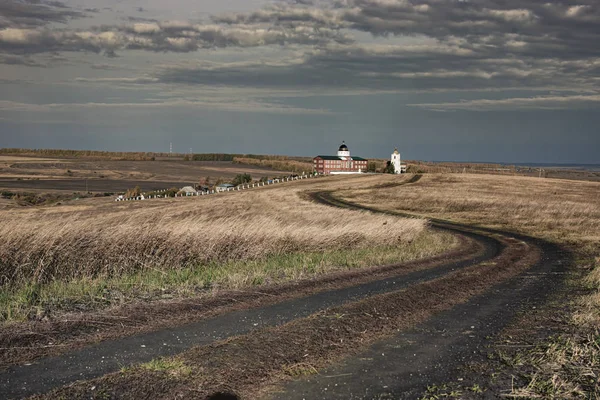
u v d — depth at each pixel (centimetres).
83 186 12000
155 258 1493
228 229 1791
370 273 1501
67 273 1288
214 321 907
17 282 1158
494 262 1916
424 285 1282
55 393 573
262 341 789
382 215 3228
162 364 672
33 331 795
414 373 699
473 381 674
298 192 8006
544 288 1363
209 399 587
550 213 4766
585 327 935
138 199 8212
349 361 738
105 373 646
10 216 1538
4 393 572
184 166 19400
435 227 4031
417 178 10012
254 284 1267
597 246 2605
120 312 931
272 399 600
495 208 5394
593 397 620
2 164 18162
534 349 808
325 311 984
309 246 2027
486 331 915
